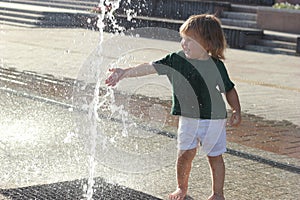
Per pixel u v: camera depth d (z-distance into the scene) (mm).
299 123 9859
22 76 12164
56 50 17094
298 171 6762
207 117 5113
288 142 8367
